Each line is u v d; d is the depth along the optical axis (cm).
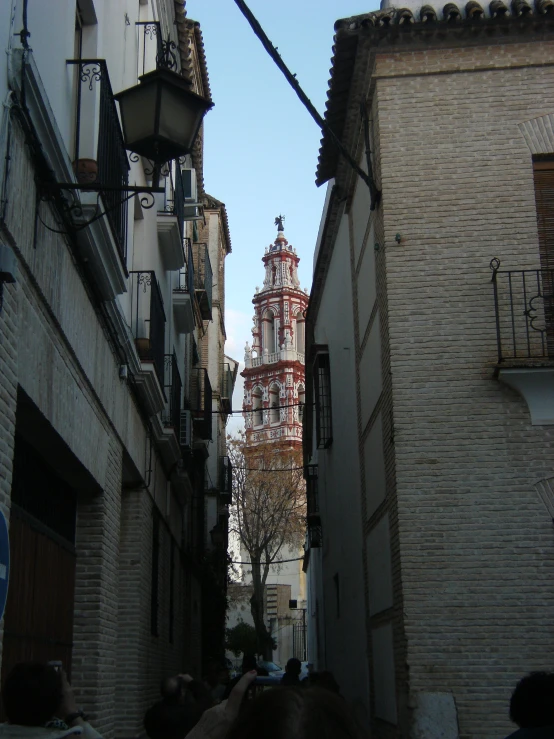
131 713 1227
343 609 1675
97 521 1006
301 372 8081
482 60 1134
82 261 832
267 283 8394
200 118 698
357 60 1173
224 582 3169
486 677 946
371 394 1261
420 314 1062
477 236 1083
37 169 667
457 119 1120
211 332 3450
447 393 1036
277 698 176
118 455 1116
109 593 1042
